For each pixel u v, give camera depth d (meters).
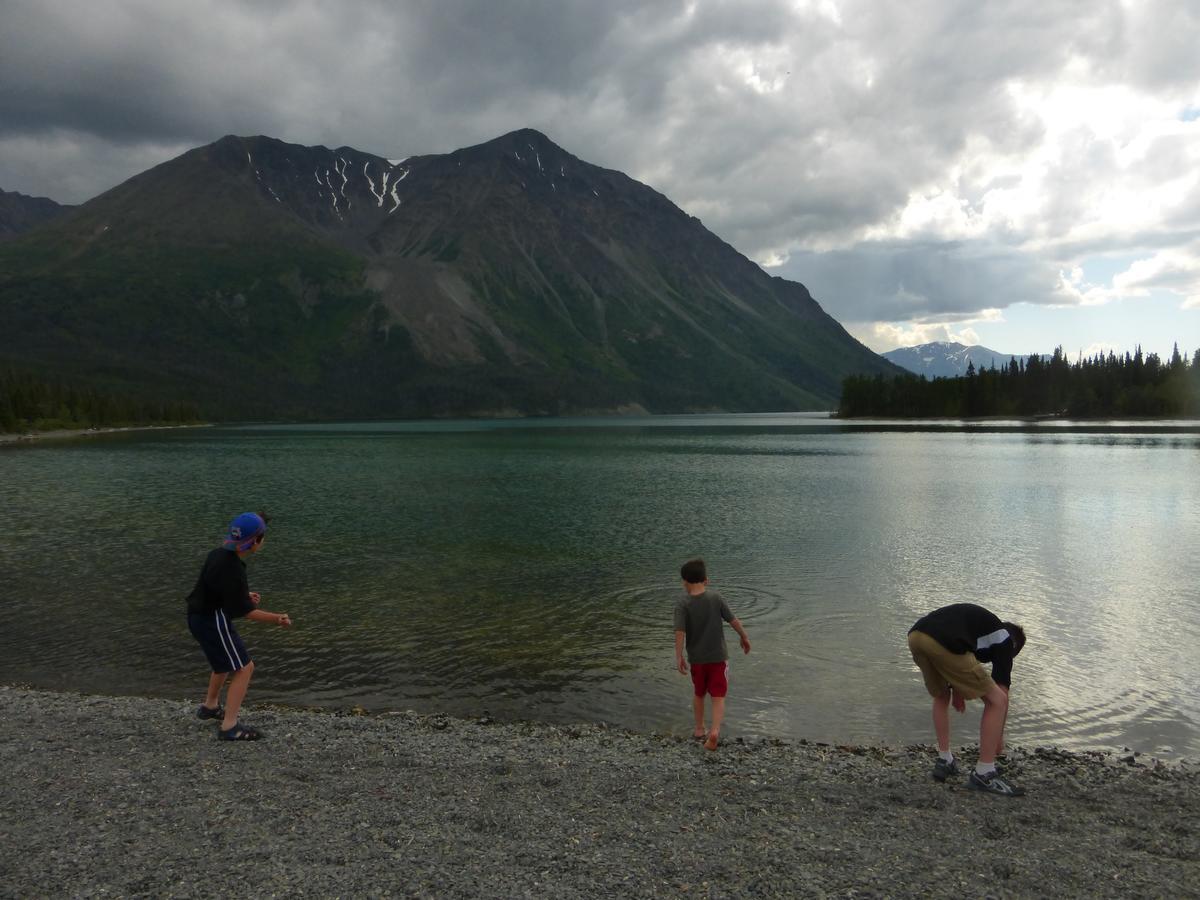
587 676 14.99
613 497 47.59
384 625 18.72
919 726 12.30
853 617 19.09
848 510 40.59
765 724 12.37
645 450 106.00
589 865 6.79
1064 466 68.88
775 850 7.15
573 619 19.25
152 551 29.19
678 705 13.40
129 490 52.81
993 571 24.78
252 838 7.34
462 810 8.14
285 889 6.29
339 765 9.67
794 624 18.44
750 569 25.22
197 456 94.88
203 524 36.38
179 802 8.29
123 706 12.59
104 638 17.78
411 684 14.56
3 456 95.06
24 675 15.23
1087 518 37.19
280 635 17.84
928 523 35.72
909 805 8.52
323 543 30.80
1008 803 8.59
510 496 48.50
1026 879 6.60
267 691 14.20
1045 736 11.88
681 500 45.75
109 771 9.30
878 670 15.07
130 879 6.45
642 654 16.39
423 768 9.65
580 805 8.35
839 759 10.45
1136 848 7.35
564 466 75.94
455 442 136.88
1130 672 14.88
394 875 6.55
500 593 22.06
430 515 39.41
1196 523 35.31
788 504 43.47
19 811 8.02
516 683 14.59
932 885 6.46
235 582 10.50
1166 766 10.46
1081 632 17.72
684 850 7.15
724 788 9.02
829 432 165.75
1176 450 89.38
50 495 49.53
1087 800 8.76
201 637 10.62
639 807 8.31
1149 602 20.64
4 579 24.16
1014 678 14.56
